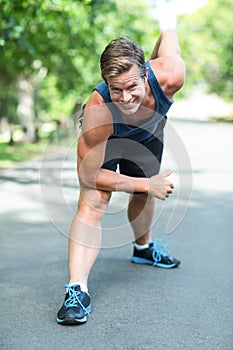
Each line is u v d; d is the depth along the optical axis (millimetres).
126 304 4629
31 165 16094
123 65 3818
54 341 3881
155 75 4227
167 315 4395
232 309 4547
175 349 3766
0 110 34594
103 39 20000
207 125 41375
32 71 21531
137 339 3928
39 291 4953
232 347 3803
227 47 54812
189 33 28891
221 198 10570
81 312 4199
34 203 9656
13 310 4477
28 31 17766
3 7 11844
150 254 5762
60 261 5965
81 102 23891
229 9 54969
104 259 6016
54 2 14008
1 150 19797
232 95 57281
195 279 5348
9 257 6125
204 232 7504
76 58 21688
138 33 21750
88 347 3791
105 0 17719
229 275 5500
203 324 4219
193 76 57094
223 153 20219
